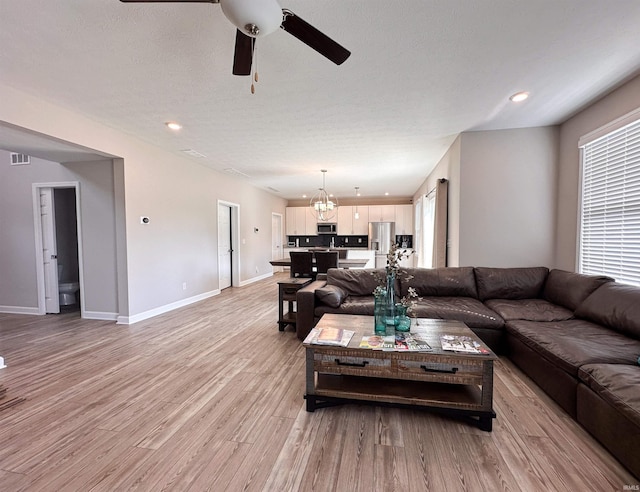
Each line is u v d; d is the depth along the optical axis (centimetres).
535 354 222
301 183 709
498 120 335
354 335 212
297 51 204
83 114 311
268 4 130
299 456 156
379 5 166
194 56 211
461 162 375
